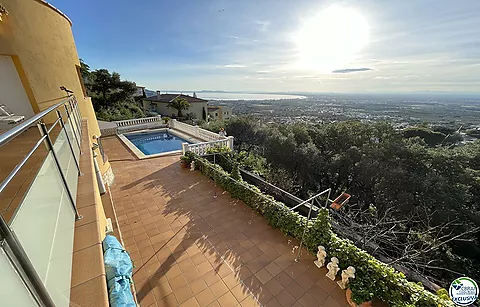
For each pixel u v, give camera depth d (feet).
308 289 13.69
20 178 5.12
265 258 16.02
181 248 16.81
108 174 27.76
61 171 7.18
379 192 47.62
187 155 33.40
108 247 9.77
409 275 16.19
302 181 63.05
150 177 29.50
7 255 3.14
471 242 35.06
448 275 24.99
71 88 21.53
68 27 22.77
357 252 14.28
